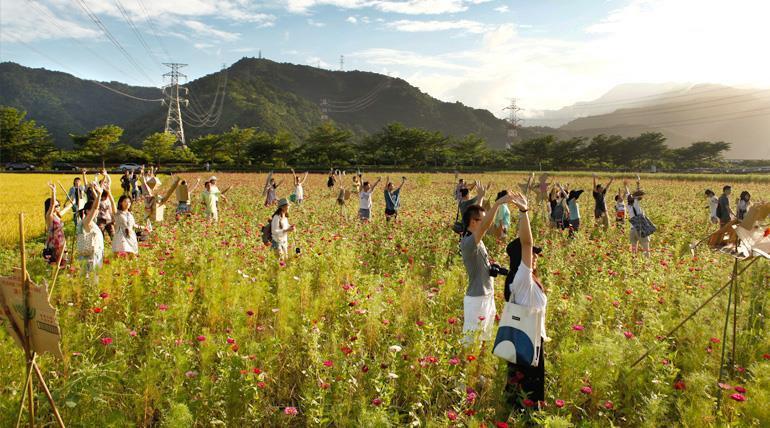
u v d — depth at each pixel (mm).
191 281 7379
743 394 3965
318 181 45562
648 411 3887
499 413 4219
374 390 4254
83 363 4172
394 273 8633
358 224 13492
